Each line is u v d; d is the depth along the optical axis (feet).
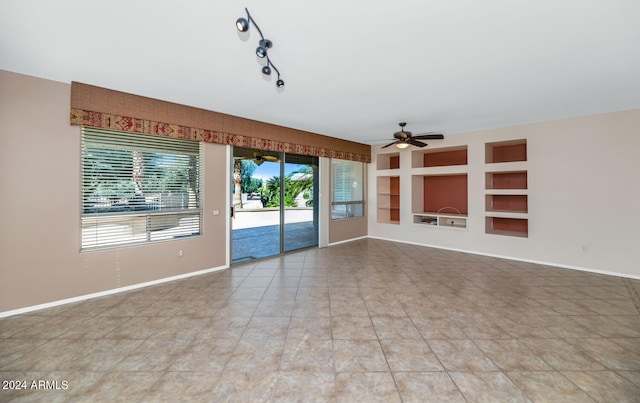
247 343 7.59
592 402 5.47
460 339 7.78
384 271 14.29
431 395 5.68
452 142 18.80
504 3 5.85
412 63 8.61
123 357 6.95
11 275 9.19
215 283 12.46
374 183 23.54
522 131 15.99
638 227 12.80
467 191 18.84
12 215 9.19
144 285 12.03
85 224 10.75
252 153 16.20
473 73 9.29
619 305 10.00
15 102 9.18
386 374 6.32
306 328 8.41
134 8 5.99
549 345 7.47
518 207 18.08
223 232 14.65
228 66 8.82
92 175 10.85
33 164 9.52
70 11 6.08
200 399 5.59
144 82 10.12
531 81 9.93
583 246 14.23
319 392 5.78
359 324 8.66
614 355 7.00
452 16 6.31
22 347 7.37
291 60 8.43
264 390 5.83
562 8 6.00
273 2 5.81
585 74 9.34
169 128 12.27
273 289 11.71
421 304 10.15
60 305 10.01
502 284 12.28
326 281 12.73
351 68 8.94
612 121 13.38
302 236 19.36
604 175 13.60
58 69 9.06
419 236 20.86
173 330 8.29
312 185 19.84
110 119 10.75
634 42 7.34
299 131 17.76
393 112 13.76
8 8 5.93
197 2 5.80
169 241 12.77
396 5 5.92
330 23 6.57
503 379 6.15
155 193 12.43
